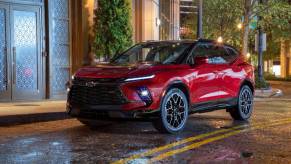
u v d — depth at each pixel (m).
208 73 11.39
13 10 16.11
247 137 10.07
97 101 10.06
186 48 11.30
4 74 15.86
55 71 17.44
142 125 11.70
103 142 9.36
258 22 27.70
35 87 16.81
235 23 31.06
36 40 16.78
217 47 12.17
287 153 8.45
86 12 18.05
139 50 11.88
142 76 9.95
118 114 9.87
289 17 28.97
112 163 7.58
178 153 8.38
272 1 27.70
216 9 30.81
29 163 7.59
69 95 10.53
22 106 14.59
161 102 10.09
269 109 16.28
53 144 9.12
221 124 12.12
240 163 7.68
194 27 35.59
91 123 11.38
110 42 17.33
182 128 10.67
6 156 8.06
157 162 7.68
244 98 12.94
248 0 27.59
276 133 10.62
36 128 11.25
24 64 16.45
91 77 10.15
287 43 49.66
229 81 12.19
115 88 9.88
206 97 11.34
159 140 9.62
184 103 10.68
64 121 12.53
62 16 17.70
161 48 11.61
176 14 36.34
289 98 22.58
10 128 11.25
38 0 16.78
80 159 7.87
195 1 32.97
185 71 10.73
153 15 22.59
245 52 27.95
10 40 16.02
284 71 51.62
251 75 13.10
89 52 17.89
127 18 17.62
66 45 17.91
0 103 15.42
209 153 8.41
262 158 8.04
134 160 7.81
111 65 10.67
